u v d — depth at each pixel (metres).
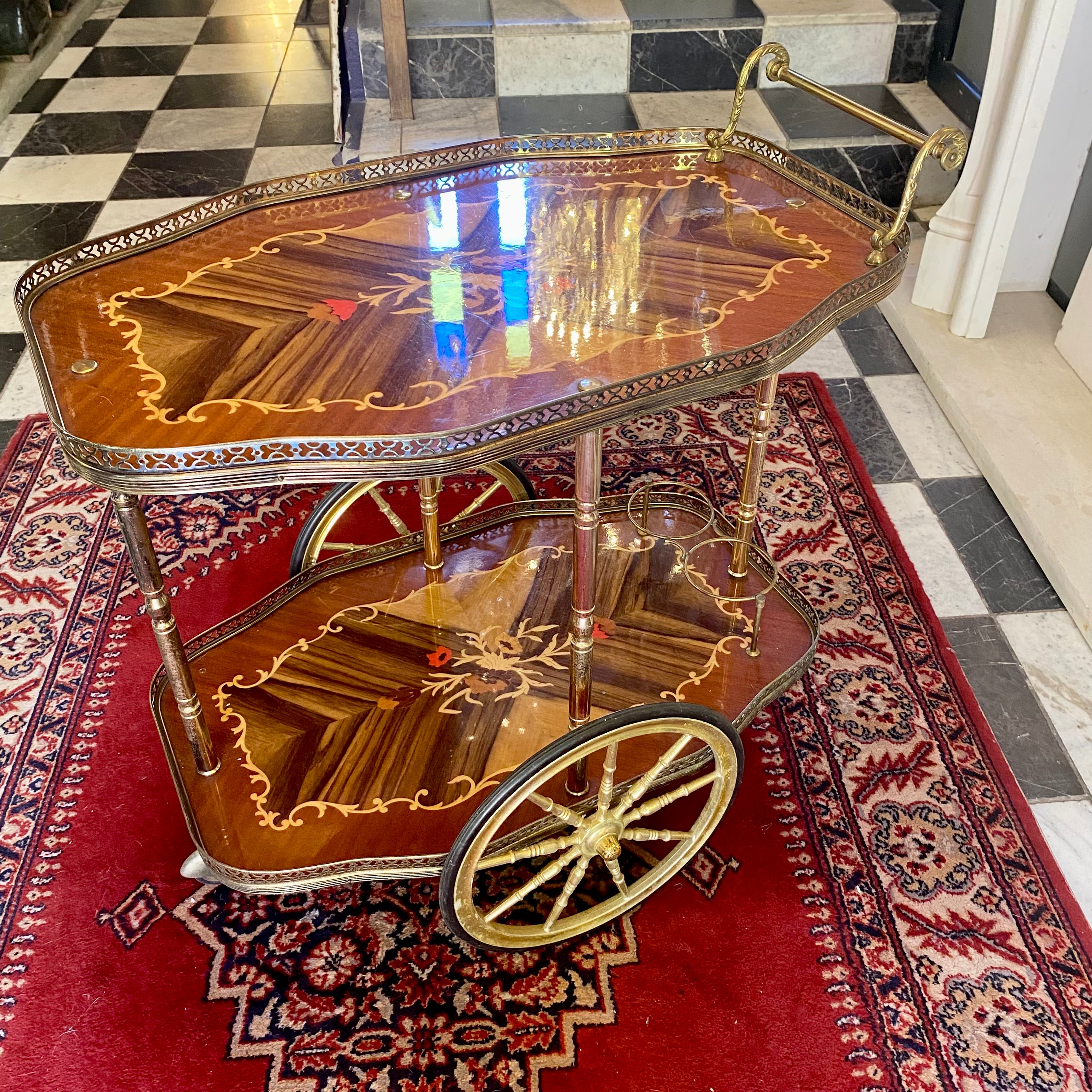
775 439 2.91
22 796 2.04
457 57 4.18
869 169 3.85
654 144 2.22
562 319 1.67
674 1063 1.66
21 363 3.13
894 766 2.10
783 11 4.20
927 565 2.56
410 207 2.03
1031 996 1.75
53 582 2.48
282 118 4.44
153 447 1.38
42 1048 1.68
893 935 1.83
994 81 2.83
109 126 4.39
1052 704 2.25
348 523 2.66
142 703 2.22
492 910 1.80
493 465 2.36
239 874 1.73
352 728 1.96
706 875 1.92
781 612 2.20
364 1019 1.72
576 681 1.77
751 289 1.76
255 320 1.67
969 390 2.97
